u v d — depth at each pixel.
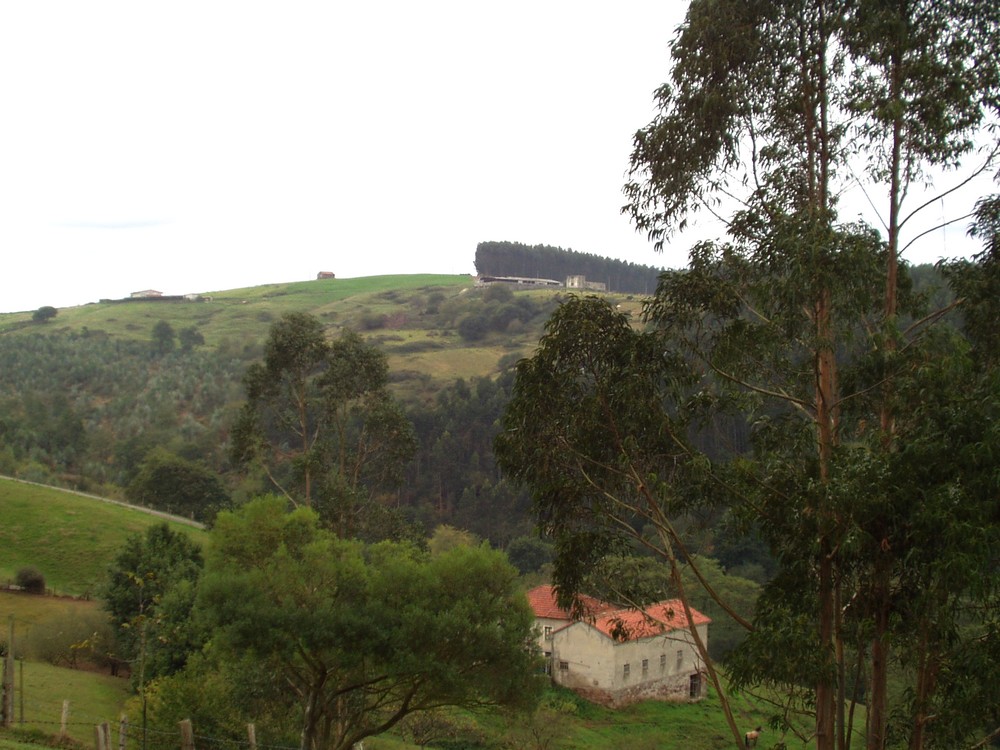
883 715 12.96
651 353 13.90
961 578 10.49
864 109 13.46
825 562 12.52
